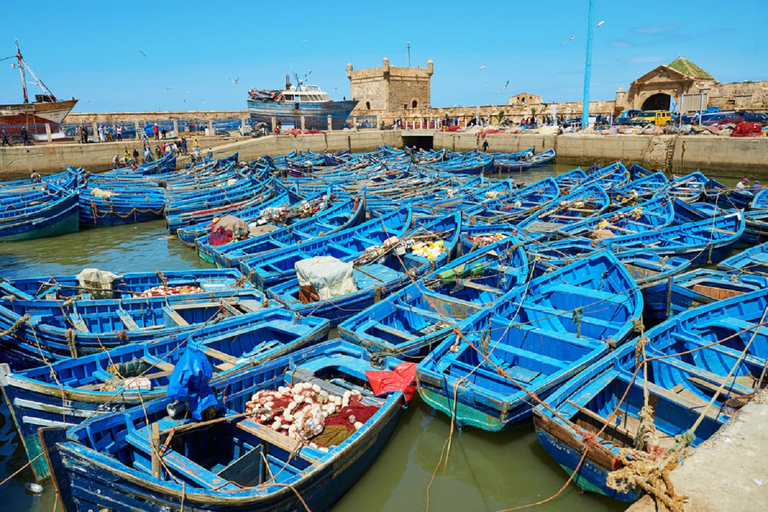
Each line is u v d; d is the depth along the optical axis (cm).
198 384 695
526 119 5428
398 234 1694
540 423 695
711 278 1230
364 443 709
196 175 3309
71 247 2103
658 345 898
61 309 1065
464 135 4969
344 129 5638
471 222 1897
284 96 5562
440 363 862
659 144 3700
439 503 716
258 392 816
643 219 1944
